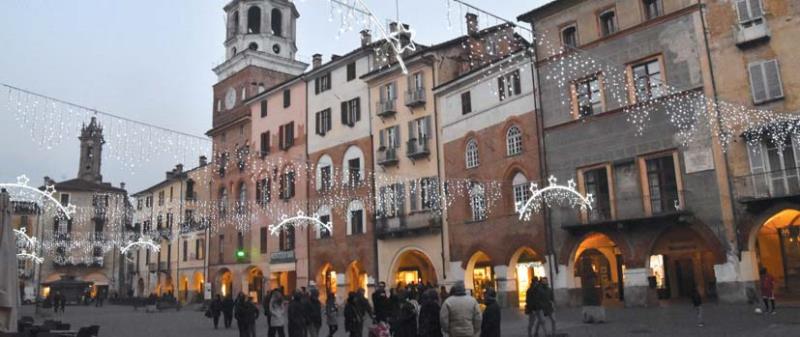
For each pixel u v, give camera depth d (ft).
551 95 108.78
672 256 109.40
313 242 161.27
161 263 234.17
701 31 90.48
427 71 135.13
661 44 94.73
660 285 108.27
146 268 251.80
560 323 76.23
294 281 172.14
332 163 158.20
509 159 114.83
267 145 182.39
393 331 51.24
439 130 131.23
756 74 84.84
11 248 49.73
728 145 86.48
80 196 272.10
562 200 104.94
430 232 129.39
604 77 101.40
